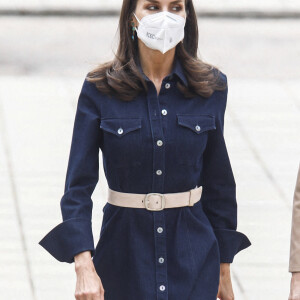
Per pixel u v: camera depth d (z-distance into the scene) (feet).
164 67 45.47
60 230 44.16
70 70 126.31
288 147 95.86
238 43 146.41
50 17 161.89
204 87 45.11
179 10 44.83
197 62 45.75
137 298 44.88
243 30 156.04
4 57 133.90
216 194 47.26
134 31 45.29
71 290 67.77
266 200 83.76
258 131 99.86
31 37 147.95
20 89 112.37
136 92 44.68
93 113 45.03
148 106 44.68
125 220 45.01
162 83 44.96
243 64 132.26
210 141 46.32
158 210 44.83
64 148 94.02
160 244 44.88
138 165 44.50
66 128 99.30
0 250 73.61
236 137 98.07
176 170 44.80
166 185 44.86
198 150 45.09
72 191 44.88
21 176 87.25
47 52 137.59
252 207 82.23
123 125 44.39
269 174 89.15
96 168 45.50
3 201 82.12
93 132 44.96
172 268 45.03
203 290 45.21
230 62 133.49
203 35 151.23
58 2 165.27
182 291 44.80
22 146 94.12
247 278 70.13
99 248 45.75
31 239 75.56
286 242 76.18
